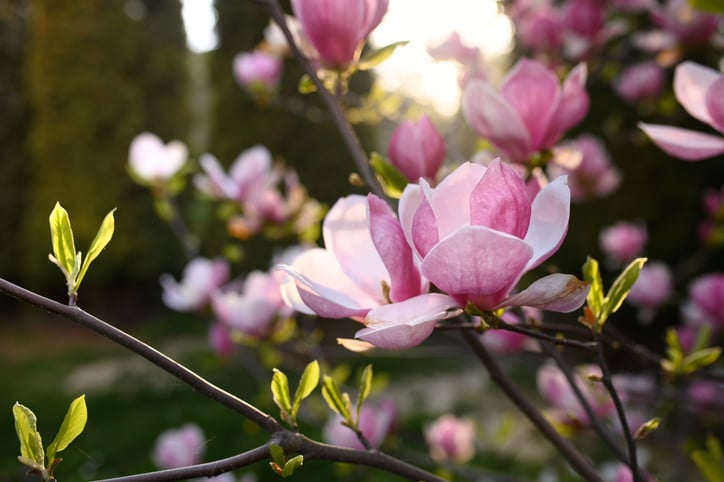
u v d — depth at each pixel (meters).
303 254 0.57
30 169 6.63
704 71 0.69
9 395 4.09
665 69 1.78
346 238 0.57
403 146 0.71
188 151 6.60
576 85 0.71
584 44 1.44
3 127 6.55
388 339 0.50
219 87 5.34
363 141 4.86
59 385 4.34
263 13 5.24
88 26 6.25
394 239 0.52
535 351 1.15
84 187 6.27
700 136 0.67
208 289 1.59
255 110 5.22
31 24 6.34
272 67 1.57
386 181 0.69
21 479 2.46
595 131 3.07
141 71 6.42
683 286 3.14
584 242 3.31
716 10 0.73
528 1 1.57
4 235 6.64
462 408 3.44
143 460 2.95
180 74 6.57
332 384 0.62
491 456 2.65
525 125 0.72
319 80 0.72
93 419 3.61
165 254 6.44
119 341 0.52
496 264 0.47
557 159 0.73
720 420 1.33
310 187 5.17
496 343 1.16
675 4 1.31
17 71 6.59
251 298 1.32
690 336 1.36
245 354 1.71
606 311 0.56
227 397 0.53
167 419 3.49
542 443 2.83
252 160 1.49
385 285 0.55
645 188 3.22
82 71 6.24
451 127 1.12
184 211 5.71
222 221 5.30
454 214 0.50
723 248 3.03
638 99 1.73
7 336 5.84
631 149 3.15
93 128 6.28
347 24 0.70
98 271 6.29
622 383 1.16
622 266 1.80
